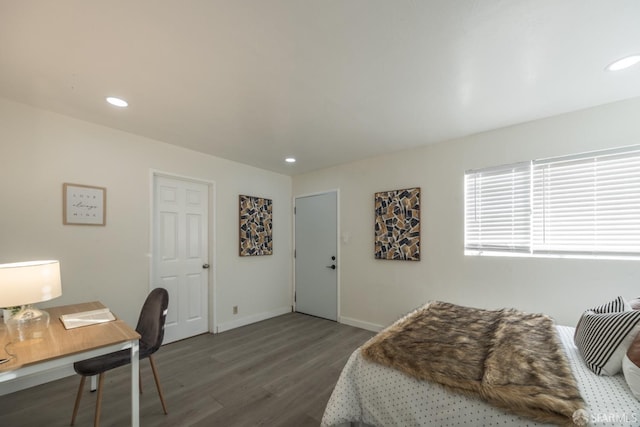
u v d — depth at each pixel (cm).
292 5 124
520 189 264
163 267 314
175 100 213
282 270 450
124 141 279
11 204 217
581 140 234
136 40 146
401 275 340
